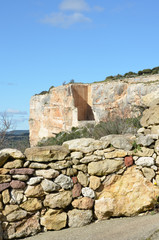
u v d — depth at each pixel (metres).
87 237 4.55
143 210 5.40
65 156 5.28
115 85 35.78
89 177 5.36
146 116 6.22
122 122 8.89
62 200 5.08
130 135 6.16
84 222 5.16
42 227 5.03
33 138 48.19
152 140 5.61
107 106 36.22
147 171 5.52
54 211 5.05
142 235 4.32
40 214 5.02
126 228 4.73
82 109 39.81
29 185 4.98
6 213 4.78
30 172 5.01
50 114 43.16
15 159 5.03
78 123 37.16
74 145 5.38
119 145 5.54
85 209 5.22
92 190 5.30
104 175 5.40
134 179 5.48
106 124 9.12
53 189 5.05
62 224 5.06
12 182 4.88
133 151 5.59
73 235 4.71
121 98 35.12
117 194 5.36
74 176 5.29
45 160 5.14
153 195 5.44
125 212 5.33
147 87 30.12
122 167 5.49
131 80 37.56
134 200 5.37
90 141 5.45
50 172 5.08
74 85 39.44
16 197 4.88
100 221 5.27
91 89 39.34
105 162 5.39
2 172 4.87
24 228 4.85
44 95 46.25
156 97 6.39
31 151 5.12
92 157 5.35
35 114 48.09
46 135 44.00
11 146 8.55
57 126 41.59
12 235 4.75
